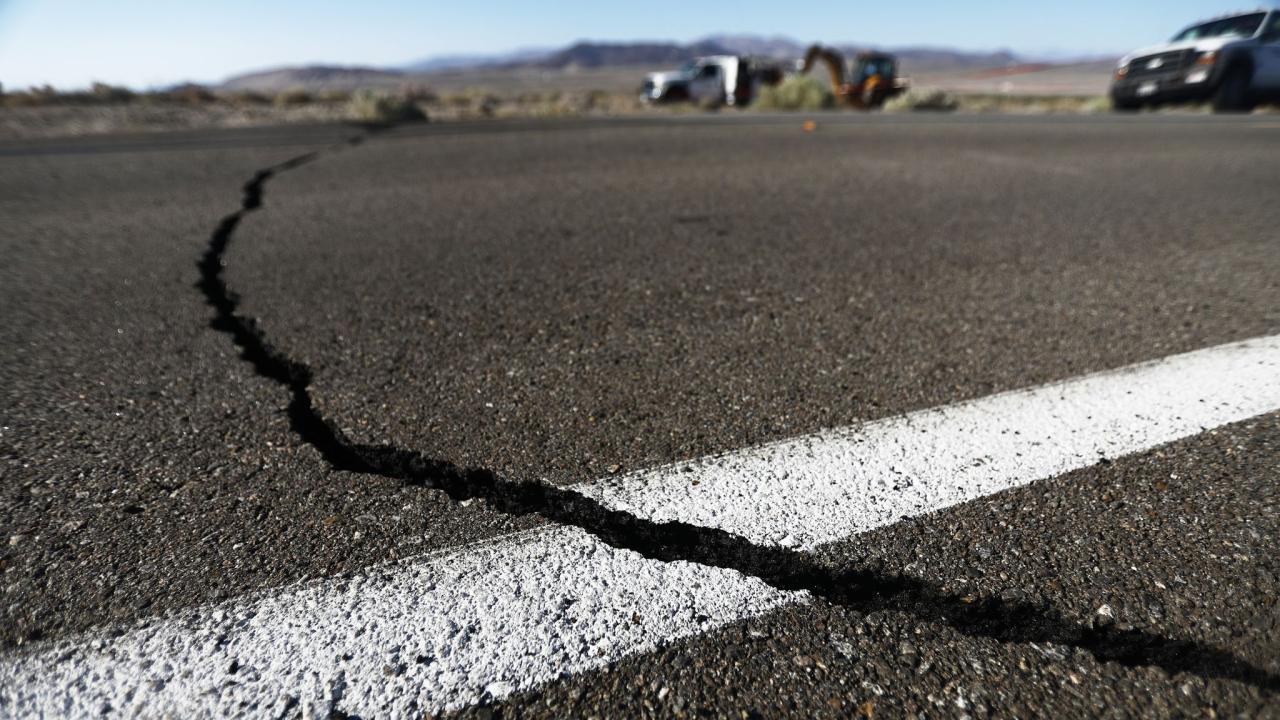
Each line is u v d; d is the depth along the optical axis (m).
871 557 1.20
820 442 1.57
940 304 2.44
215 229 3.57
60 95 13.95
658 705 0.93
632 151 6.43
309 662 1.00
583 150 6.52
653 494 1.39
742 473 1.45
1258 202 4.04
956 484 1.39
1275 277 2.66
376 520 1.31
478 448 1.56
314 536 1.26
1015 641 1.03
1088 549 1.20
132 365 1.99
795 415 1.70
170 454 1.52
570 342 2.14
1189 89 11.59
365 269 2.88
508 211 3.95
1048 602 1.09
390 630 1.06
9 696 0.95
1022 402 1.74
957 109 16.20
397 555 1.22
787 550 1.22
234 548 1.23
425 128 9.02
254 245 3.26
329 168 5.54
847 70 21.31
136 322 2.32
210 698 0.95
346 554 1.22
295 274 2.82
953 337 2.16
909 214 3.82
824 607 1.10
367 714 0.92
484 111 13.44
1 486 1.40
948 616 1.08
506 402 1.77
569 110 14.25
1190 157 5.91
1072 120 9.75
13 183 4.95
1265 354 1.96
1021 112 13.18
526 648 1.03
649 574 1.18
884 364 1.97
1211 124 8.82
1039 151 6.36
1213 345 2.05
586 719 0.91
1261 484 1.35
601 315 2.37
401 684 0.97
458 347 2.11
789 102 16.12
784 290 2.61
